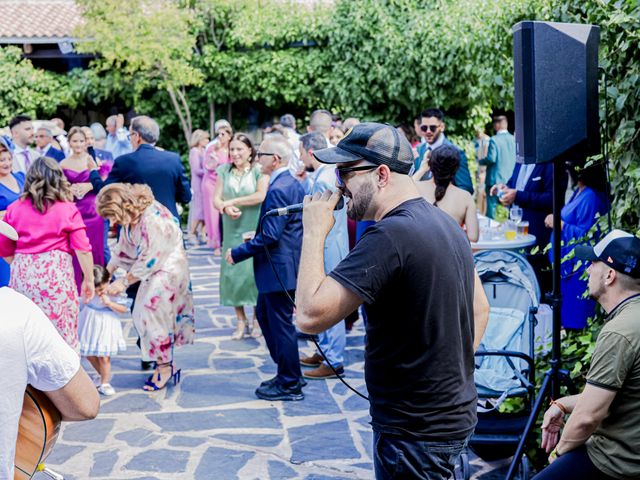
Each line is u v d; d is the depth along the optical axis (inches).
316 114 289.0
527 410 166.2
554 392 140.4
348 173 97.4
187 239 505.4
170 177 259.3
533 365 159.6
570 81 136.6
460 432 96.3
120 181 258.2
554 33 135.4
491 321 175.8
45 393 89.1
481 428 160.9
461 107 535.5
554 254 138.5
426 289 92.4
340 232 227.5
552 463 120.0
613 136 165.3
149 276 217.6
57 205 199.2
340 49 549.6
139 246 216.2
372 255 91.3
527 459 153.4
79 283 303.4
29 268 198.1
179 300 222.7
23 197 199.3
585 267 187.9
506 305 178.2
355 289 90.4
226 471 168.9
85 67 642.2
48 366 86.4
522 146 137.9
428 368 94.0
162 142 620.7
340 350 233.3
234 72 577.0
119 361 253.6
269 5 579.5
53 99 600.4
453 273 94.8
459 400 96.0
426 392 94.4
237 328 277.6
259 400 213.9
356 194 97.6
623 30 156.0
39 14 673.0
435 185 202.8
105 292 217.0
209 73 588.4
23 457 88.6
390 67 513.7
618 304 119.1
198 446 182.5
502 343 172.4
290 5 578.6
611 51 162.9
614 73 161.5
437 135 265.1
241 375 235.9
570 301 191.6
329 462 173.5
